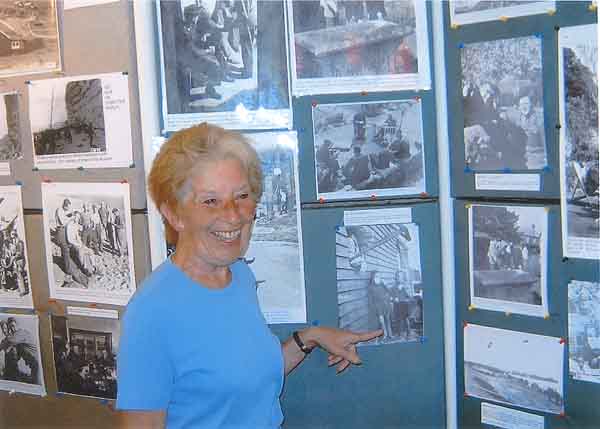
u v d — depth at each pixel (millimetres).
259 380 977
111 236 1324
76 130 1312
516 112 1170
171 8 1242
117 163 1295
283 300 1317
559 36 1105
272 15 1238
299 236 1293
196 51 1248
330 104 1257
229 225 934
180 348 926
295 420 1369
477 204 1244
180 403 961
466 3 1198
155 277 961
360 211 1287
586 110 1096
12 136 1362
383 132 1267
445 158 1271
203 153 927
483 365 1289
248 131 1266
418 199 1288
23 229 1391
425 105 1264
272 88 1255
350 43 1246
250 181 994
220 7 1239
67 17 1287
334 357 1299
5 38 1327
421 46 1248
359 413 1358
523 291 1213
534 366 1224
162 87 1253
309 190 1282
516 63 1158
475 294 1275
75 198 1339
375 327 1320
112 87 1275
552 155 1145
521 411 1253
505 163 1196
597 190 1104
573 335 1170
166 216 980
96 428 1411
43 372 1436
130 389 896
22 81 1335
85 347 1388
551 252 1171
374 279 1306
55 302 1396
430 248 1302
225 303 987
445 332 1326
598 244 1117
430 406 1353
